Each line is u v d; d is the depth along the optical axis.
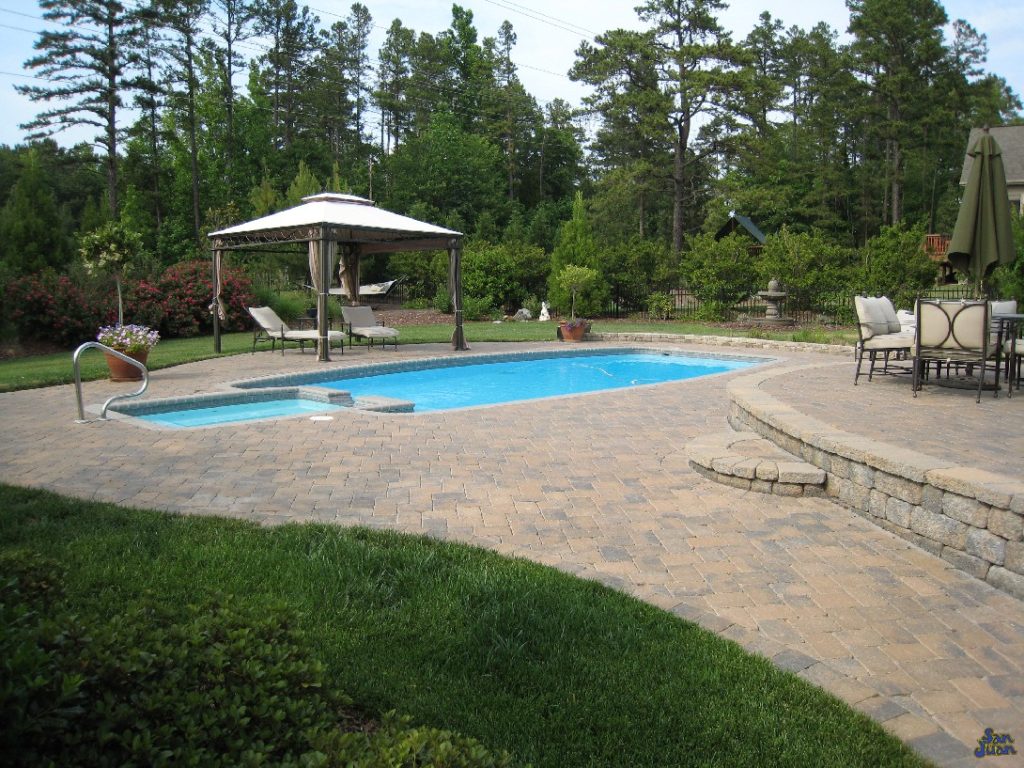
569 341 18.06
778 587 3.64
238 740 1.59
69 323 16.41
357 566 3.61
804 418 5.87
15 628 1.69
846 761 2.26
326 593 3.33
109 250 13.77
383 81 54.59
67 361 13.82
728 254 22.66
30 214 21.67
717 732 2.38
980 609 3.42
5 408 8.41
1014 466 4.68
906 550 4.15
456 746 1.61
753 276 22.38
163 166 44.38
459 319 16.12
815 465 5.27
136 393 7.81
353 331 15.96
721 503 4.98
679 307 25.58
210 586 3.35
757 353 15.22
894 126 43.56
